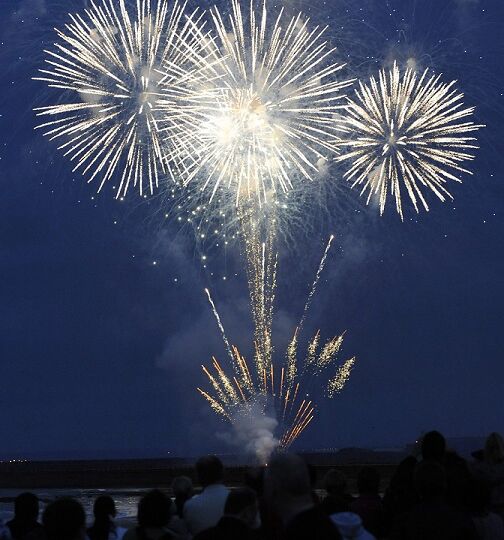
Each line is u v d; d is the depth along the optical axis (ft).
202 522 39.14
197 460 40.63
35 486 207.00
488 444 46.55
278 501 25.52
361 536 35.60
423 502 33.78
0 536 39.34
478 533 36.81
